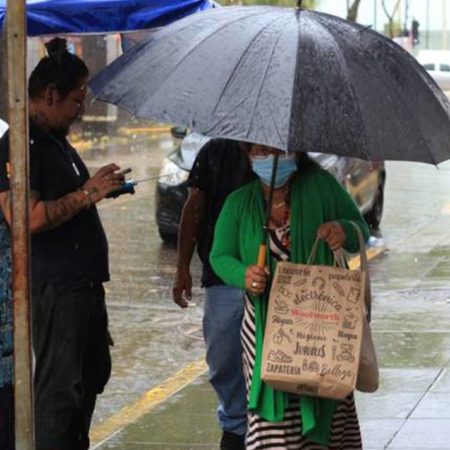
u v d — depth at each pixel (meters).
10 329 8.15
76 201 8.50
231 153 9.46
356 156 6.75
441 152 7.13
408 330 15.66
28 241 6.72
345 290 7.55
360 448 8.15
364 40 7.34
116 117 54.12
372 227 25.92
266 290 7.82
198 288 19.06
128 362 14.63
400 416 11.68
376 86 7.07
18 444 6.84
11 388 8.20
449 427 11.34
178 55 7.29
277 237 7.89
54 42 8.88
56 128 8.76
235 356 9.51
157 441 11.08
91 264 8.84
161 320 17.00
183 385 13.32
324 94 6.87
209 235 9.55
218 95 6.93
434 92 7.47
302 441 7.77
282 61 6.96
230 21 7.38
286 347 7.53
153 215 27.38
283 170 7.74
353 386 7.46
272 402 7.68
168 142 51.00
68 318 8.73
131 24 9.83
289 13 7.41
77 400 8.85
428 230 25.73
